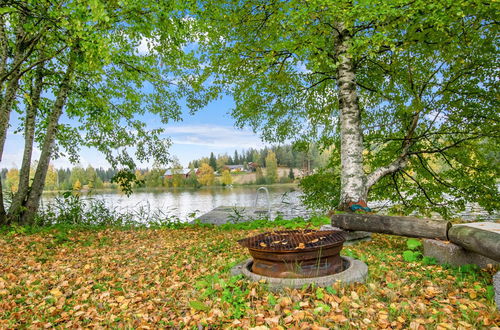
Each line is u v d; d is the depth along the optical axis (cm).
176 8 832
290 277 372
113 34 938
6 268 580
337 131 1242
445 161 1178
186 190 5688
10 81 998
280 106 1179
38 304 414
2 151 1009
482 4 694
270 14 878
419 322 289
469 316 296
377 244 608
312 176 1226
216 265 525
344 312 315
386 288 366
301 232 450
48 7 805
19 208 1058
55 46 1073
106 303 399
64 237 850
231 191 5059
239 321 308
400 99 1046
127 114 1323
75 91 1141
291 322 303
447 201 1173
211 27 1006
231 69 1044
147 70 1207
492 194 1090
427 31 796
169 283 459
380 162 1191
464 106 1016
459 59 931
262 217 1409
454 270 422
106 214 1250
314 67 776
